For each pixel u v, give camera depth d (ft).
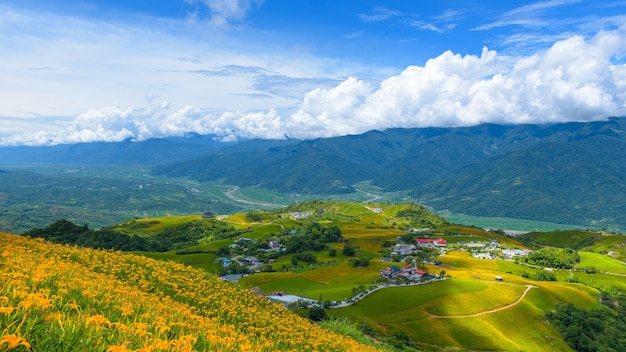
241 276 384.68
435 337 253.44
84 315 28.12
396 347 220.64
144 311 39.91
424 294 312.91
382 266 431.02
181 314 44.96
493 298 317.83
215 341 35.01
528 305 313.73
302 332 66.90
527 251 654.12
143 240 555.28
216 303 70.49
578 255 584.40
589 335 290.15
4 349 19.80
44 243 79.46
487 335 261.24
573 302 341.00
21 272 38.34
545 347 266.77
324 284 356.18
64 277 41.42
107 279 56.08
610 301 374.84
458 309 292.81
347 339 78.38
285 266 446.60
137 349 25.84
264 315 72.33
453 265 497.46
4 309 22.54
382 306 286.05
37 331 23.67
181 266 92.84
